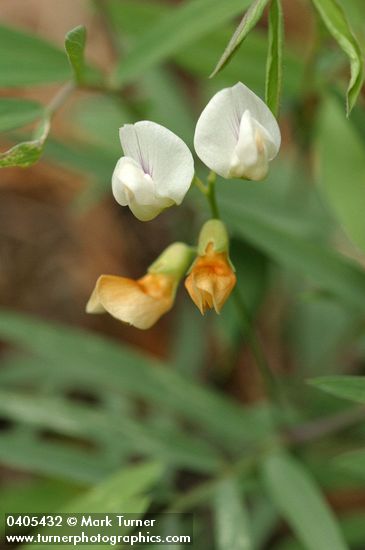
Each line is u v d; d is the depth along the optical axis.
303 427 0.40
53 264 0.58
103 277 0.34
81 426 0.39
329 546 0.36
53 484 0.41
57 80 0.37
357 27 0.39
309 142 0.44
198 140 0.31
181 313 0.52
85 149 0.41
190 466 0.39
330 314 0.48
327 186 0.39
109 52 0.61
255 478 0.39
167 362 0.55
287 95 0.41
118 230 0.59
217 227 0.33
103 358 0.41
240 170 0.31
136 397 0.50
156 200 0.31
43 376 0.44
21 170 0.61
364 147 0.39
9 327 0.41
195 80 0.57
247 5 0.36
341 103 0.40
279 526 0.46
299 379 0.45
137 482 0.35
